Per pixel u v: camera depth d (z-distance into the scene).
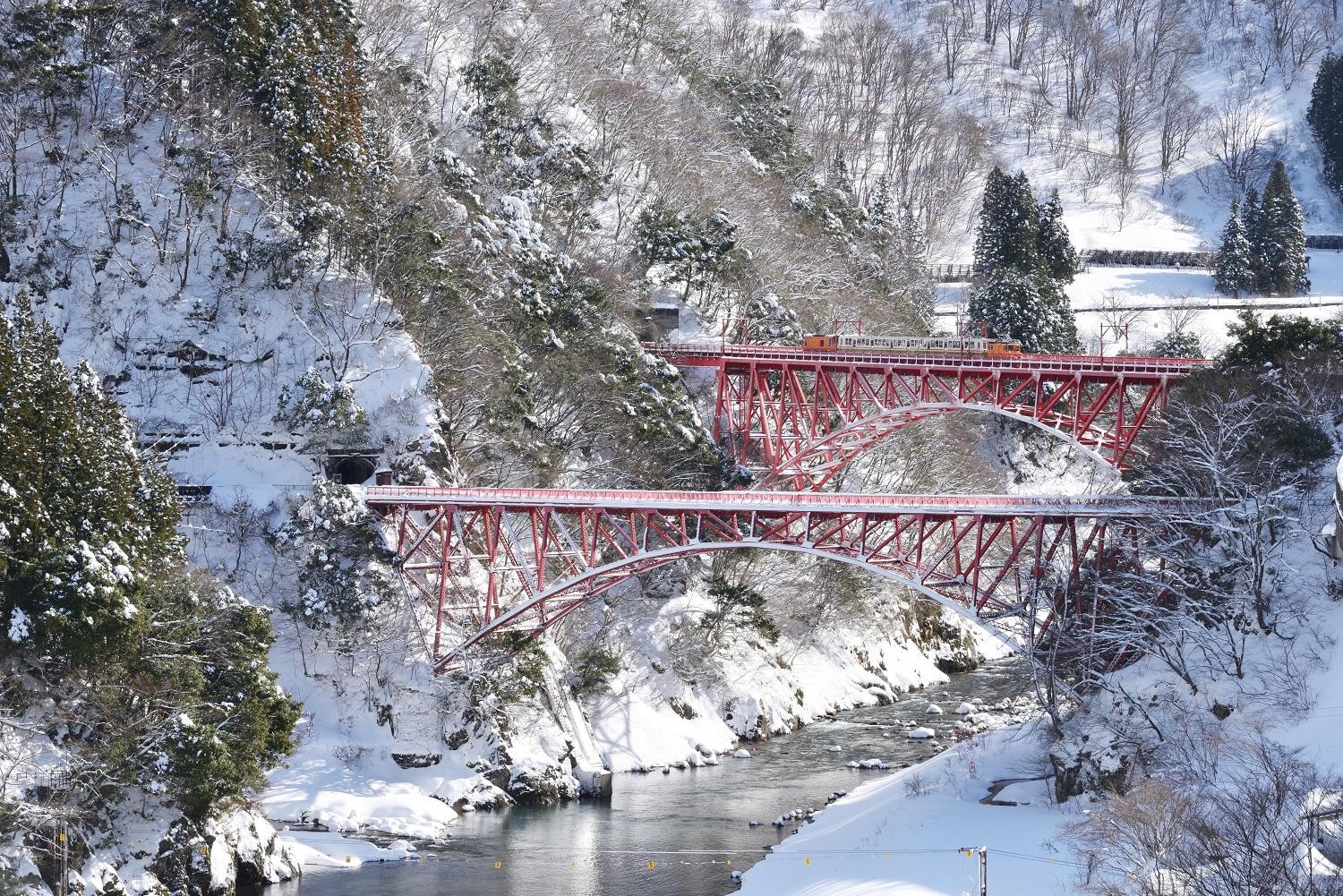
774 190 169.50
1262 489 77.69
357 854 72.25
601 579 88.44
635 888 67.06
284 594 89.69
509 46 169.50
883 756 94.62
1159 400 101.88
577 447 111.25
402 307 107.62
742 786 87.25
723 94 189.00
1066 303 170.50
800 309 147.75
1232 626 73.81
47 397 69.38
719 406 122.06
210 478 97.50
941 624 126.56
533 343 110.69
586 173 140.00
